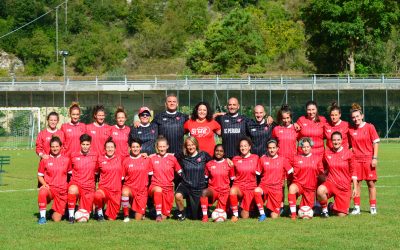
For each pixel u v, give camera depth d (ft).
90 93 212.43
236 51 262.47
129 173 46.96
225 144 50.01
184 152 47.16
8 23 367.04
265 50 295.28
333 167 47.42
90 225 43.93
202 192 46.14
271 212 47.52
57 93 212.02
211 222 45.27
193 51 273.54
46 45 345.72
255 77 227.40
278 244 36.27
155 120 50.44
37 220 46.57
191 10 378.53
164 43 352.49
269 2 363.76
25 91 210.38
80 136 48.06
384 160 113.19
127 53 352.08
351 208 51.47
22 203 57.06
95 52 339.77
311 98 203.21
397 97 205.16
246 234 39.68
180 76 218.79
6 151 162.61
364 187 68.03
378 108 206.39
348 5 253.85
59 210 46.60
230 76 227.61
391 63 264.31
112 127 51.21
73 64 336.49
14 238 38.83
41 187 45.98
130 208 49.42
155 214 47.91
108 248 35.65
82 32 362.94
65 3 377.09
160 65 336.70
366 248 34.99
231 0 385.50
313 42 285.84
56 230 41.75
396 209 50.70
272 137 50.16
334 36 263.70
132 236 39.24
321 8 260.83
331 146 49.55
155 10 384.68
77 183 46.39
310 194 47.67
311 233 39.78
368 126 49.32
